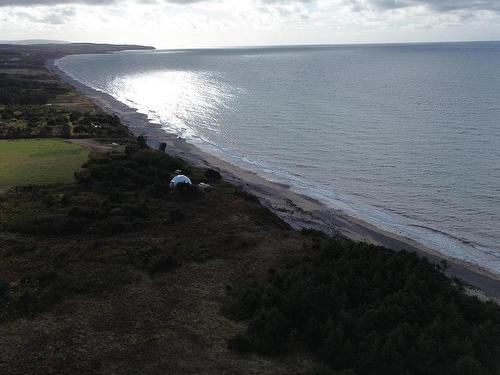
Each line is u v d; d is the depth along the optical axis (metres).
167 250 36.91
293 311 28.38
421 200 56.19
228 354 25.92
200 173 56.78
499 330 25.73
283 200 55.44
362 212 53.28
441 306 27.14
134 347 26.27
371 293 29.17
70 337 26.94
